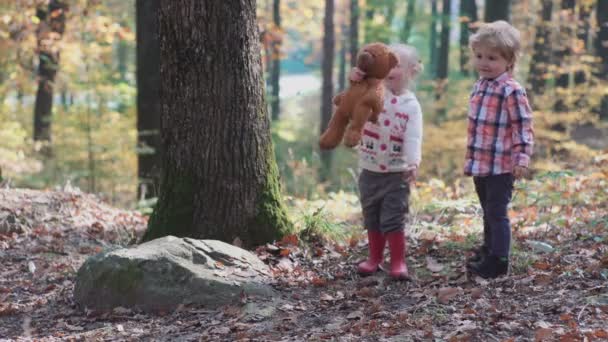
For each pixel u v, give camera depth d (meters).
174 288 4.77
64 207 8.09
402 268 5.02
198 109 5.68
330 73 22.16
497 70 4.60
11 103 21.45
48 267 6.29
